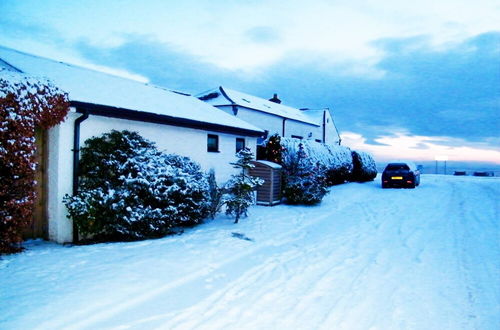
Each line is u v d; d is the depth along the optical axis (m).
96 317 3.57
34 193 5.82
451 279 5.02
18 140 5.41
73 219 6.47
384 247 6.87
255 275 5.16
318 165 13.18
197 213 8.05
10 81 5.38
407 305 4.12
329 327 3.55
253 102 24.50
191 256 5.86
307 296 4.38
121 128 7.84
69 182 6.74
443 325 3.62
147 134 8.51
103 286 4.35
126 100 8.30
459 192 16.66
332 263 5.80
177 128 9.41
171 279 4.74
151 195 6.90
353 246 6.95
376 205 12.73
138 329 3.39
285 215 10.29
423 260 5.96
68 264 5.20
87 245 6.48
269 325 3.57
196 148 10.12
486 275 5.19
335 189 17.52
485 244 7.06
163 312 3.80
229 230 8.02
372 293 4.49
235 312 3.87
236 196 9.05
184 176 7.59
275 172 12.41
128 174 6.86
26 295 4.00
